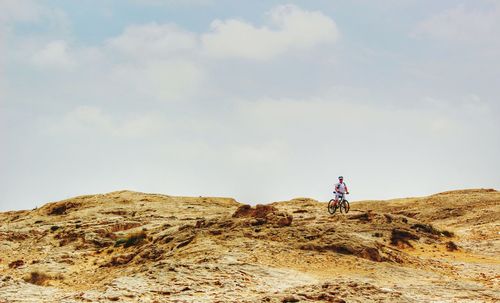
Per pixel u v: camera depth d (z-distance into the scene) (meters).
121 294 17.83
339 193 41.75
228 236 29.33
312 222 40.31
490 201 65.94
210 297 17.66
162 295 18.11
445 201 69.12
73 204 66.75
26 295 17.88
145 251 31.81
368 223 40.00
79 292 18.55
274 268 23.25
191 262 24.20
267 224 31.81
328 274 23.05
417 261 28.59
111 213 59.12
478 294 19.20
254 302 16.23
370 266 24.62
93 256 39.38
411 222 42.22
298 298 16.55
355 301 16.50
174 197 69.81
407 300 17.09
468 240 42.19
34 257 41.97
